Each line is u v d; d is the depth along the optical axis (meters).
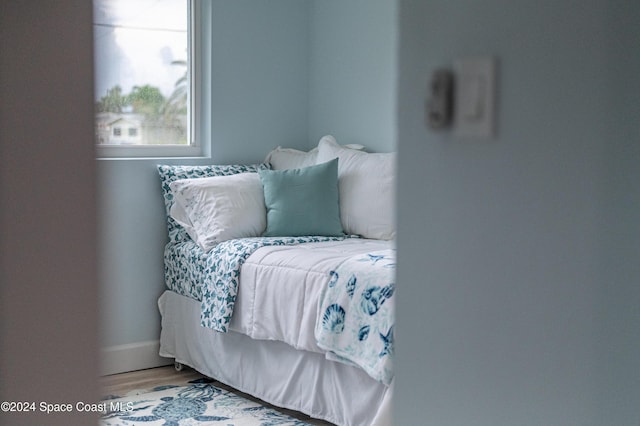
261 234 3.80
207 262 3.54
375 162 3.80
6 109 1.21
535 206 1.22
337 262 2.99
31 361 1.25
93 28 1.24
